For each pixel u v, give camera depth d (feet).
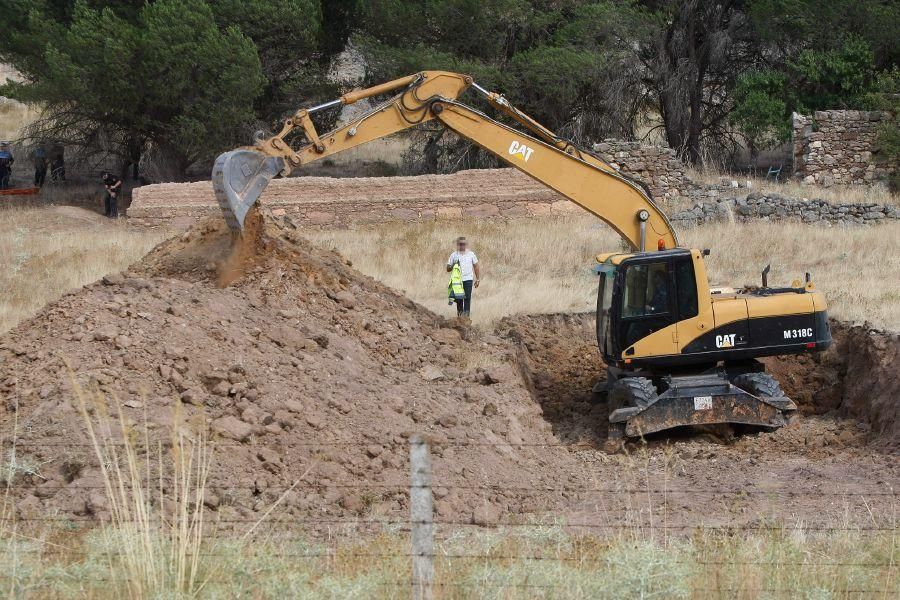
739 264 132.05
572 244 144.87
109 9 184.24
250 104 191.83
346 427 60.03
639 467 68.08
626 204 90.48
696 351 81.15
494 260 138.92
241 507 48.39
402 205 169.27
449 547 44.98
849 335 93.09
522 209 170.71
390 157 246.68
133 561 37.88
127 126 199.00
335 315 80.69
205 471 44.34
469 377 79.51
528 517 53.26
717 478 65.00
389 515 50.96
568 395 92.84
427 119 88.28
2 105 281.95
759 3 197.57
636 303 81.61
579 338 107.45
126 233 160.04
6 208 191.52
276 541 44.93
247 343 67.15
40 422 52.42
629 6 204.33
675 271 81.25
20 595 36.17
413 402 67.77
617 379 84.38
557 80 192.95
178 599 35.58
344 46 219.82
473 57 203.62
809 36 200.03
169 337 63.10
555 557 43.19
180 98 189.78
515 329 104.99
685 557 43.65
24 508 46.01
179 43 180.45
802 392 89.97
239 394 59.26
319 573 40.73
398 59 192.54
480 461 60.75
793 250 136.46
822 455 73.72
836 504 58.34
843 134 184.75
